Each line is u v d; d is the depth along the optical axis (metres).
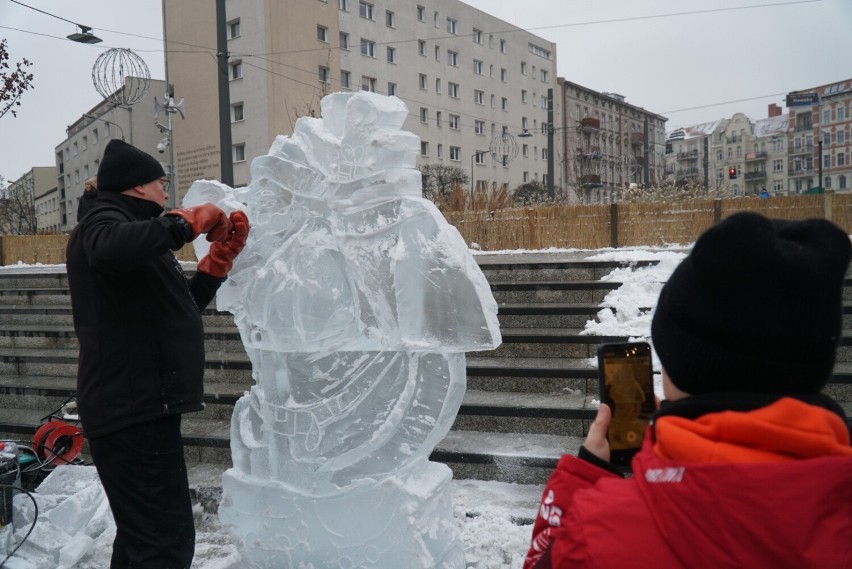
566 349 4.98
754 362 0.95
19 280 8.29
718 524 0.87
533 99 57.03
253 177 2.75
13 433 4.81
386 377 2.56
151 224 2.25
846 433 0.98
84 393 2.41
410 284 2.39
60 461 4.17
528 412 4.12
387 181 2.47
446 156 47.34
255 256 2.72
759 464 0.88
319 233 2.60
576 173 55.16
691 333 1.00
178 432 2.51
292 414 2.67
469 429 4.22
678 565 0.91
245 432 2.81
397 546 2.49
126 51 9.97
